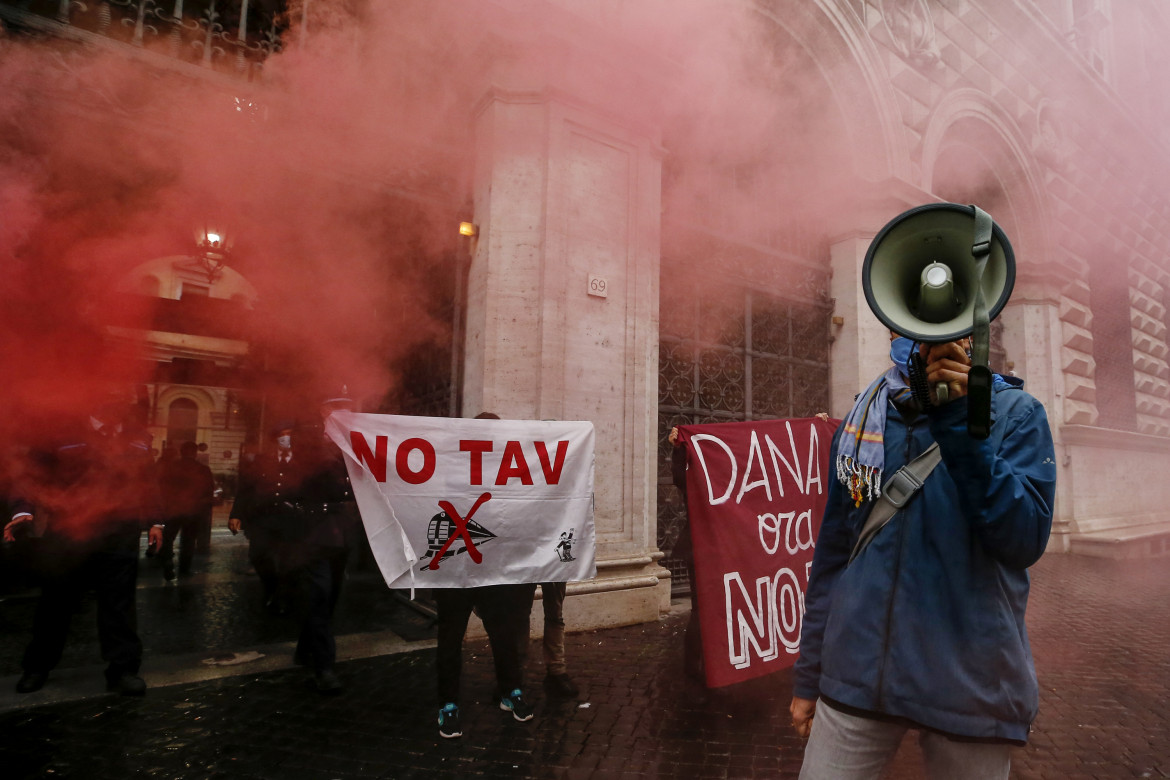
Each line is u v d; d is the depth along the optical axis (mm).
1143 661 4125
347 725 2949
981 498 1058
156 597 5750
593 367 5000
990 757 1125
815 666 1406
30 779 2441
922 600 1172
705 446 3328
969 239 1104
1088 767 2699
